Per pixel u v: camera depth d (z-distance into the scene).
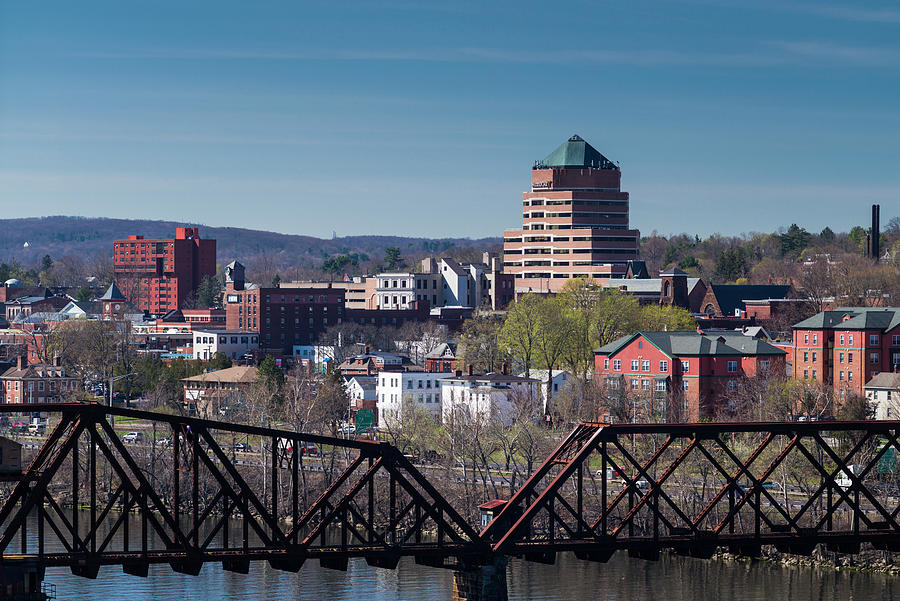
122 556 111.38
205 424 115.25
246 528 116.69
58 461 108.75
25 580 108.94
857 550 132.25
